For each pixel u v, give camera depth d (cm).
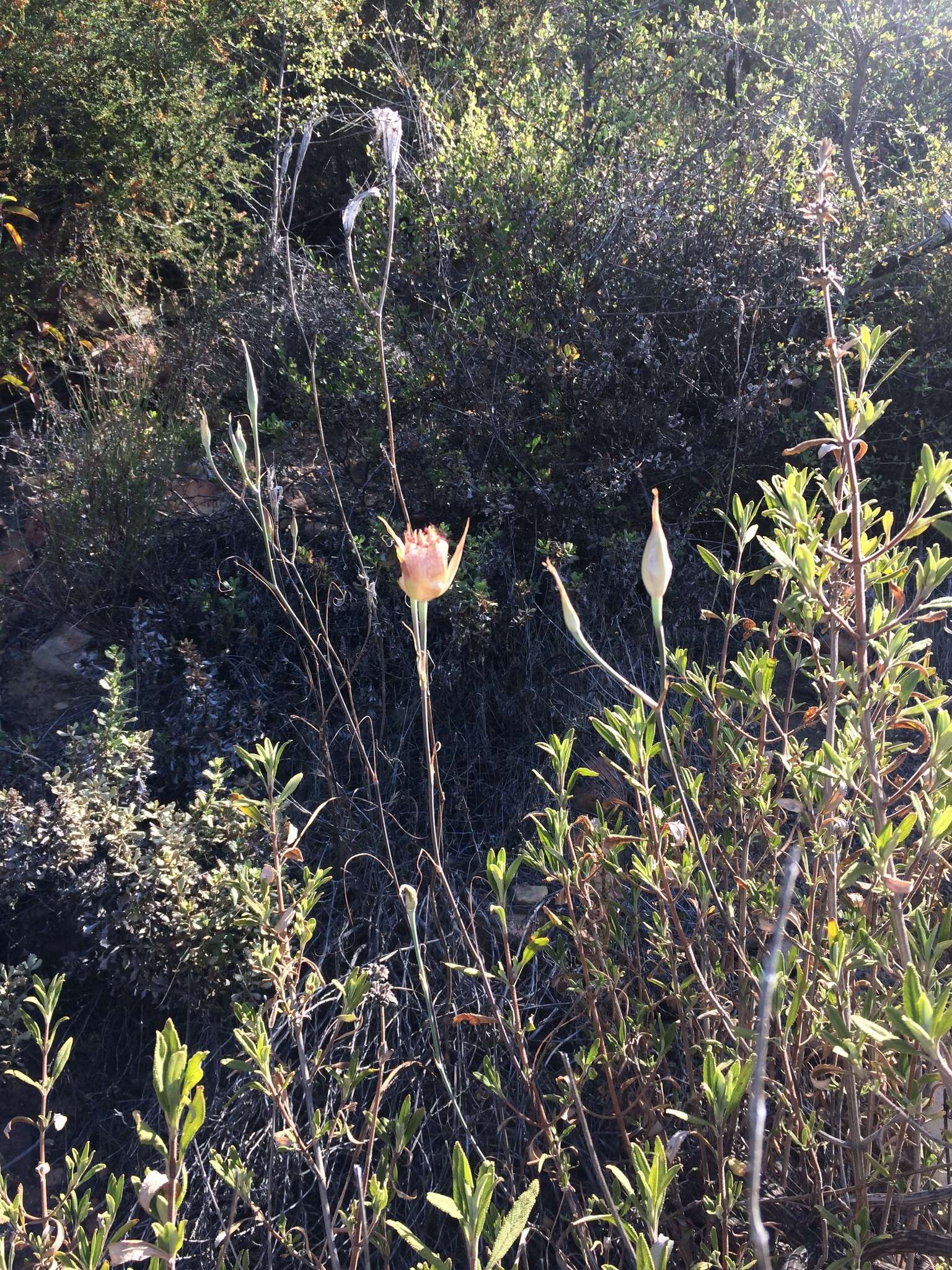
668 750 153
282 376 418
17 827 246
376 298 373
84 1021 249
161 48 509
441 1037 225
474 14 623
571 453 375
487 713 325
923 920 145
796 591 179
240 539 367
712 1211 154
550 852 175
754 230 398
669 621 354
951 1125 161
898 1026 116
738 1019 183
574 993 213
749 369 372
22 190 479
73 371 456
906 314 395
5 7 468
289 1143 161
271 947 187
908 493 384
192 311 485
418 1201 209
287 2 542
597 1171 153
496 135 445
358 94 626
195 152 540
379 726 317
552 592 350
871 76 527
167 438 391
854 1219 152
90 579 358
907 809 184
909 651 156
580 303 370
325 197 635
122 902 232
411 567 148
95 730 302
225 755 295
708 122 514
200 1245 203
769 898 177
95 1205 220
